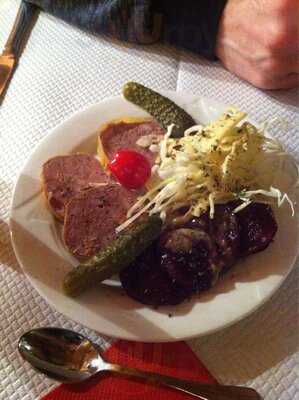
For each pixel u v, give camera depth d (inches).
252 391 10.7
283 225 12.9
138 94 15.2
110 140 14.9
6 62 18.1
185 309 11.4
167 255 11.7
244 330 11.9
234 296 11.6
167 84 17.6
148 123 15.2
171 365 11.3
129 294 11.5
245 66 17.2
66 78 17.8
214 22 17.5
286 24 16.0
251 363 11.3
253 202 12.8
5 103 17.0
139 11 17.8
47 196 13.4
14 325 11.9
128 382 10.9
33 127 16.2
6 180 14.8
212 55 18.1
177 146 13.9
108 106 15.4
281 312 12.1
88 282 11.3
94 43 19.1
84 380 10.9
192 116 15.2
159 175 13.8
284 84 17.1
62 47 18.9
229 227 12.2
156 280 11.6
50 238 12.7
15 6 20.2
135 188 13.6
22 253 12.2
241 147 13.3
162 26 18.4
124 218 13.2
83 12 19.0
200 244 11.8
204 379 11.1
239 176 13.4
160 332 11.0
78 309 11.3
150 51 18.7
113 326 11.1
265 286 11.8
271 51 16.2
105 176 14.2
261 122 15.6
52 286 11.7
